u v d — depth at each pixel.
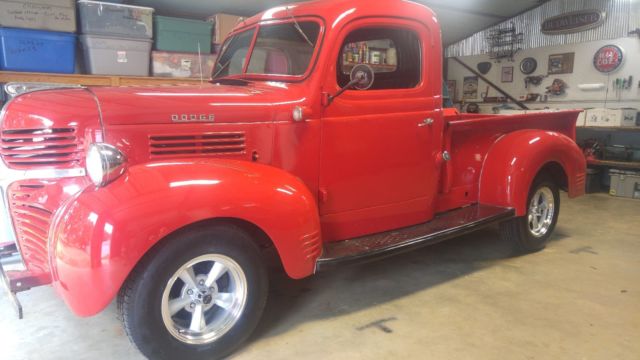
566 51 7.38
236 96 2.40
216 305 2.19
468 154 3.37
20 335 2.41
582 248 3.82
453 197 3.32
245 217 2.05
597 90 7.11
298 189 2.26
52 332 2.44
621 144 6.86
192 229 2.01
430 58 2.92
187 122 2.24
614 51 6.86
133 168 1.99
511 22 8.00
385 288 3.00
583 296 2.87
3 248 2.45
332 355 2.23
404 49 2.82
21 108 2.18
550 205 3.71
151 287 1.93
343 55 2.57
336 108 2.57
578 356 2.21
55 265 1.91
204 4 5.38
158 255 1.93
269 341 2.35
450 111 4.04
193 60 5.05
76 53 4.74
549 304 2.76
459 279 3.15
